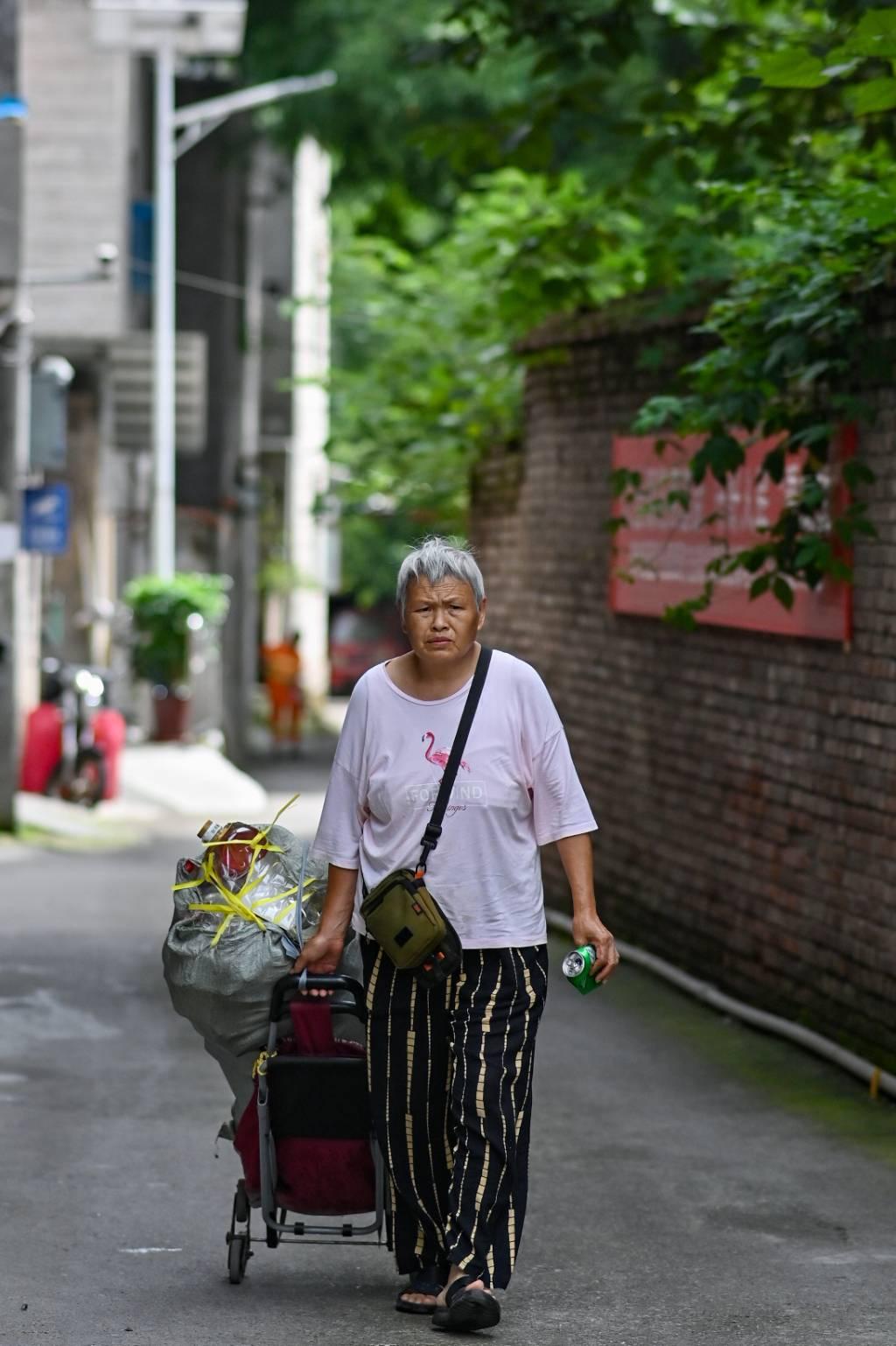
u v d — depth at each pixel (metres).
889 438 11.67
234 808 30.92
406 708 7.14
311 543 60.59
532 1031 7.16
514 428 21.09
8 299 24.80
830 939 12.59
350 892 7.32
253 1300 7.53
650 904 16.22
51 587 35.53
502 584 21.08
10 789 25.41
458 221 27.09
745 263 14.98
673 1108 10.95
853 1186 9.27
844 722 12.40
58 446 26.58
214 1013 7.62
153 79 41.16
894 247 11.59
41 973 15.38
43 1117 10.65
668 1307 7.43
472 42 15.99
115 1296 7.57
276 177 49.03
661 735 16.05
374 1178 7.45
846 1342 7.03
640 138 16.14
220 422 48.28
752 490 13.70
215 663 38.59
